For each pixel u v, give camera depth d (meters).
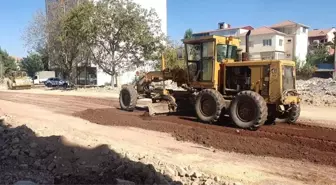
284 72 10.55
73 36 33.81
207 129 10.46
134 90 15.01
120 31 31.81
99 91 30.92
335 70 47.62
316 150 8.33
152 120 12.41
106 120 12.73
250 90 11.03
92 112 14.63
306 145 8.80
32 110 16.72
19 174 6.56
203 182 6.12
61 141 7.96
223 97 11.64
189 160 7.72
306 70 51.59
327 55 60.91
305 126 11.33
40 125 11.25
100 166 6.86
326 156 7.86
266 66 10.63
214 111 11.37
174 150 8.62
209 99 11.55
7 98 24.72
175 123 11.73
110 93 28.88
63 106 18.61
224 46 11.96
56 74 55.75
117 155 7.27
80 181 6.16
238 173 6.83
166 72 14.02
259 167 7.26
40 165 7.02
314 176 6.71
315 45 72.06
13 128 9.80
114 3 31.64
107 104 19.50
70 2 39.56
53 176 6.50
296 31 63.31
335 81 26.50
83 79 45.34
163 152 8.39
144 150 8.45
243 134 9.96
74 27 31.88
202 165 7.32
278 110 10.79
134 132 10.73
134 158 7.21
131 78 42.41
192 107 13.53
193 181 6.17
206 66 12.05
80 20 31.30
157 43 32.19
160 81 14.60
